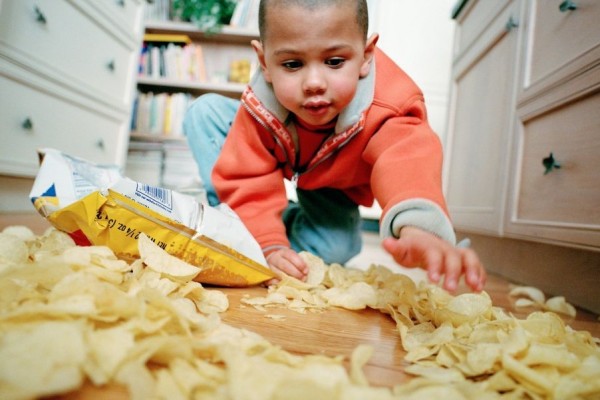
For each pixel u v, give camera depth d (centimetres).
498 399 30
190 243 57
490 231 118
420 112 72
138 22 192
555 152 91
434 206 51
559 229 85
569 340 42
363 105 69
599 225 74
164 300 34
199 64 244
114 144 183
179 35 246
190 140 106
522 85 108
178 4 246
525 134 106
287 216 105
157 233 55
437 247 44
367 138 72
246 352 33
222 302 51
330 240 96
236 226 64
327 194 97
